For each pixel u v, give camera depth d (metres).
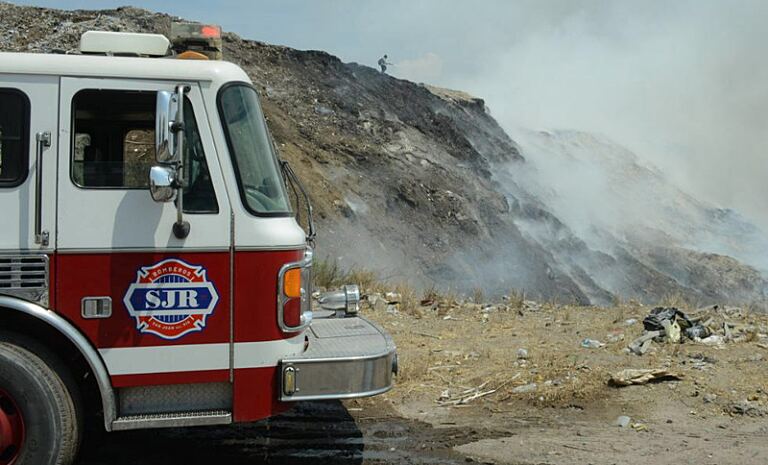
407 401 6.54
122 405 4.55
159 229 4.51
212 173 4.60
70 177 4.45
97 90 4.52
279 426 5.98
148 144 4.75
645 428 5.82
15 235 4.39
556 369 7.08
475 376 7.08
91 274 4.45
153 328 4.51
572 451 5.40
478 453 5.38
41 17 26.98
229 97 4.67
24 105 4.45
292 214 4.94
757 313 9.80
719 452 5.34
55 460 4.41
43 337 4.69
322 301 6.13
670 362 7.18
